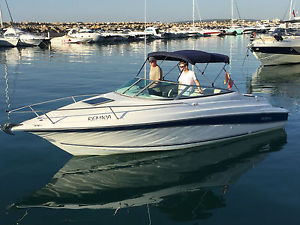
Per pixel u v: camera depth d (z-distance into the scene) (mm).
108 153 6117
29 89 12672
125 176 5293
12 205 4348
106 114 5781
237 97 6996
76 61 23891
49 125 5473
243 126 6859
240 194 4602
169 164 5758
